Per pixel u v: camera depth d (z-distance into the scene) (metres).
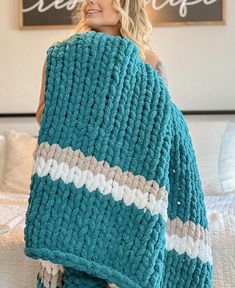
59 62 1.11
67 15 2.87
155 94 1.14
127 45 1.14
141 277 1.07
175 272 1.21
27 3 2.89
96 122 1.08
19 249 1.44
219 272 1.50
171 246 1.20
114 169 1.08
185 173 1.21
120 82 1.10
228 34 2.81
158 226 1.08
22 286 1.43
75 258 1.04
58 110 1.09
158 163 1.11
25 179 2.44
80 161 1.07
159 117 1.12
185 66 2.84
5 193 2.37
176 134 1.20
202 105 2.85
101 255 1.07
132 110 1.11
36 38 2.92
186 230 1.21
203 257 1.21
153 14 2.82
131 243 1.08
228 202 2.10
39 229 1.04
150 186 1.10
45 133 1.09
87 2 1.37
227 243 1.52
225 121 2.74
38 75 2.93
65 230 1.05
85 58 1.10
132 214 1.08
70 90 1.09
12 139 2.62
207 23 2.80
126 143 1.10
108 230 1.07
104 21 1.34
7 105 2.97
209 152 2.48
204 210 1.26
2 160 2.63
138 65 1.16
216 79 2.83
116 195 1.08
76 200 1.06
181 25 2.81
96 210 1.07
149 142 1.11
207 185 2.38
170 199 1.21
